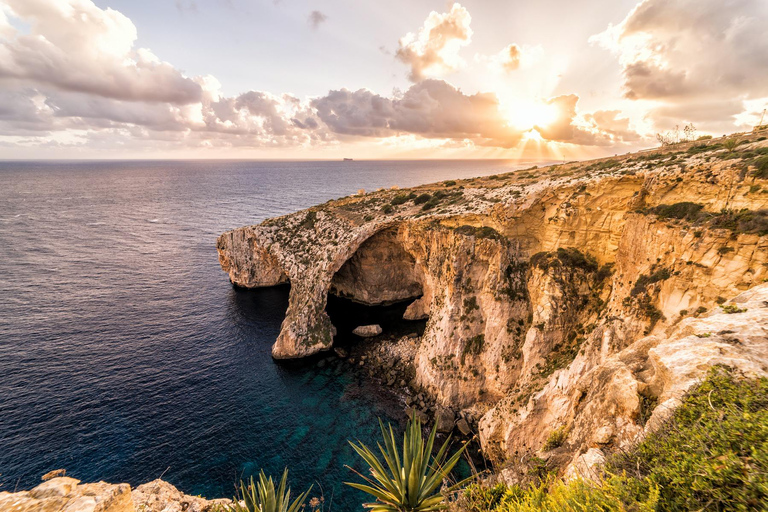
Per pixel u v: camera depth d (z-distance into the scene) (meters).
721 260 20.88
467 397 39.09
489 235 39.47
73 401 38.59
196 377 44.19
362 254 67.12
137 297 67.75
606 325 26.38
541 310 33.44
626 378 10.70
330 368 48.06
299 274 62.97
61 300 64.38
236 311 64.06
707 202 23.44
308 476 30.97
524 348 33.88
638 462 6.15
